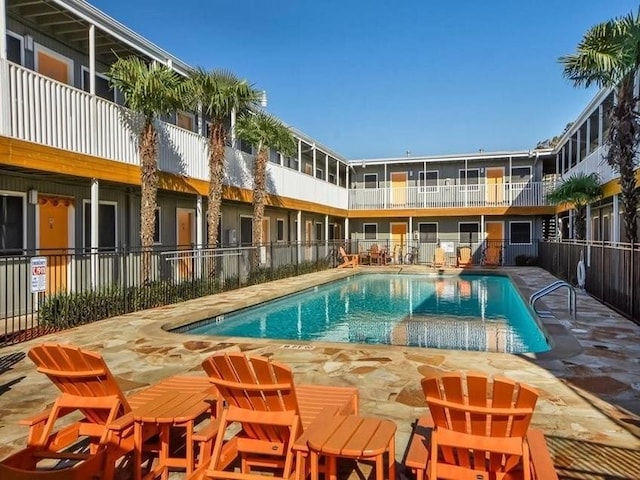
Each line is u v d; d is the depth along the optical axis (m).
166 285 12.22
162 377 5.97
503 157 27.56
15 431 4.27
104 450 3.17
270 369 2.97
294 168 25.67
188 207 16.81
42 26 11.01
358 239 31.45
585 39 11.62
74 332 8.59
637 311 9.62
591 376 5.83
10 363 6.55
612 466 3.54
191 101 13.20
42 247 11.10
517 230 28.27
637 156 13.12
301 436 3.06
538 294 10.76
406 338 10.15
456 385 2.69
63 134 9.84
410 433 4.17
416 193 28.48
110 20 10.93
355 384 5.56
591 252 14.05
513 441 2.71
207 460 3.35
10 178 10.32
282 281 18.05
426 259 28.98
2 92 8.48
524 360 6.58
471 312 13.53
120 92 13.55
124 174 11.62
